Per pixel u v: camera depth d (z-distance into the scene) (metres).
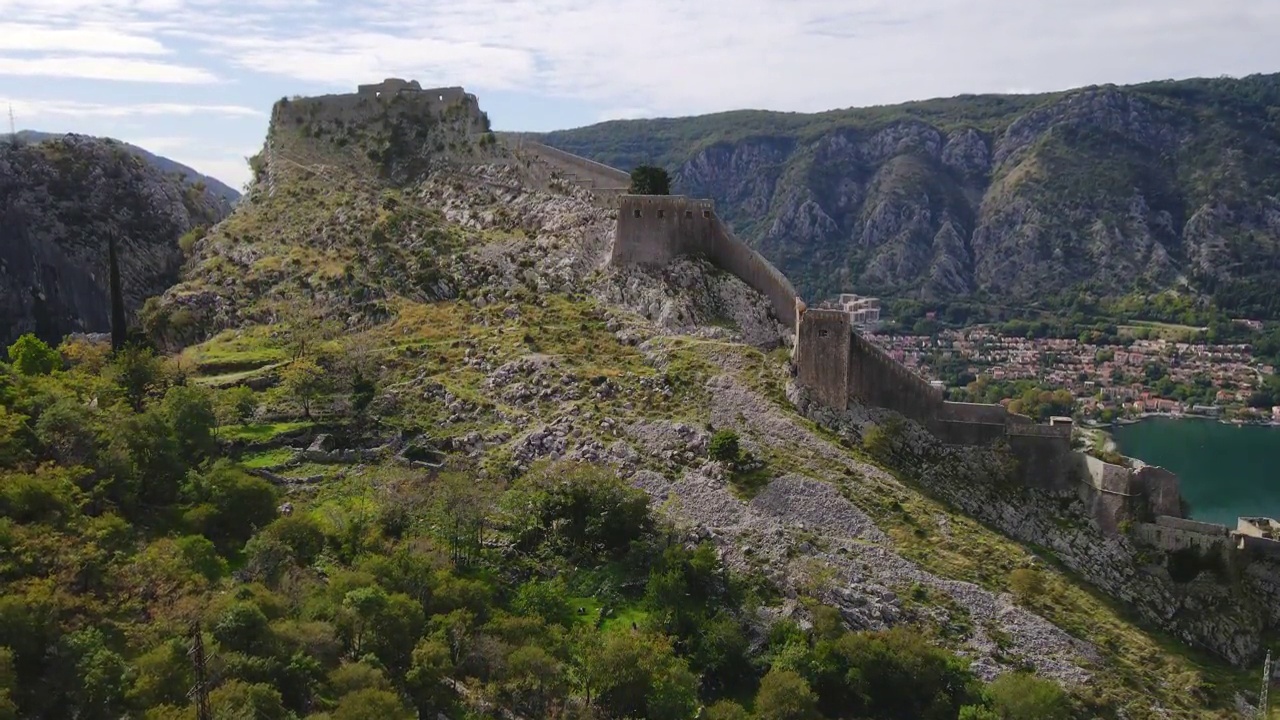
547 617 107.38
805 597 113.31
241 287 182.62
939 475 137.38
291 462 130.50
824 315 141.00
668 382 144.62
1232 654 121.62
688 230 169.75
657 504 126.06
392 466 128.38
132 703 78.12
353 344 156.50
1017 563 123.75
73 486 101.44
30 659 79.62
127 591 90.44
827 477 129.25
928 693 104.81
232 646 85.94
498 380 147.75
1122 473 133.62
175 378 144.75
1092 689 109.44
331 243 192.12
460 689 94.00
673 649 105.25
